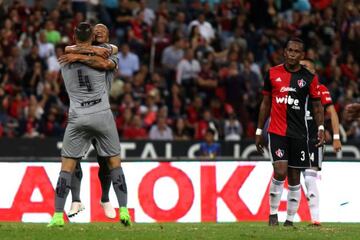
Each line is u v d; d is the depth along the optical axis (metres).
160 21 79.38
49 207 50.16
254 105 75.75
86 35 35.75
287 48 38.44
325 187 50.97
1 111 70.12
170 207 50.84
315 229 37.59
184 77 75.94
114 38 77.69
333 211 50.91
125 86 71.88
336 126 40.78
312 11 85.62
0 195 50.00
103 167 38.78
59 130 69.44
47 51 73.50
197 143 69.50
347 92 77.50
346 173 51.09
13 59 72.75
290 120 38.84
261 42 80.50
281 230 36.62
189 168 51.16
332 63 80.12
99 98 35.81
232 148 69.81
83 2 79.00
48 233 34.41
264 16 83.56
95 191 49.59
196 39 78.06
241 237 34.00
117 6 80.38
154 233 34.78
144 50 78.12
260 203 51.28
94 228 36.44
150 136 71.12
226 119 74.06
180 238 33.56
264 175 51.41
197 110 73.62
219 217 51.03
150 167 50.88
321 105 38.84
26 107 70.38
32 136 69.06
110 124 36.09
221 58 77.56
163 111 71.50
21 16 76.62
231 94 75.19
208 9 82.12
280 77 38.66
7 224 42.47
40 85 71.94
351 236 35.06
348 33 83.56
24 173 50.25
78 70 35.59
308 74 38.66
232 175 51.34
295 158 39.16
